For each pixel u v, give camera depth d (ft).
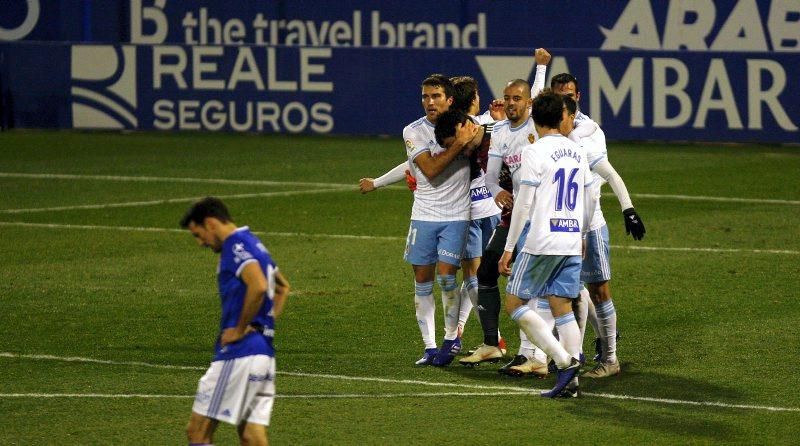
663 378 96.58
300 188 212.43
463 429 82.48
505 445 79.00
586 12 288.92
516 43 291.58
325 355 105.29
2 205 194.59
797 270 142.92
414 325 117.08
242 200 199.72
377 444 79.25
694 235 168.25
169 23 294.87
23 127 283.38
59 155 249.96
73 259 150.51
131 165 238.07
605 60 268.00
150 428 82.84
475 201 104.42
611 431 81.87
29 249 157.28
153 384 94.89
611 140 271.69
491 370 100.53
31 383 94.89
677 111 267.59
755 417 85.10
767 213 187.42
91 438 80.53
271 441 79.87
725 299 127.03
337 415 86.02
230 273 67.10
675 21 286.25
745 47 285.23
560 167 86.89
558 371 90.58
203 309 123.44
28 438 80.43
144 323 117.19
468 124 98.53
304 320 118.83
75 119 281.54
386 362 102.94
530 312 88.48
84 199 200.54
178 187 213.25
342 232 171.63
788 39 283.38
